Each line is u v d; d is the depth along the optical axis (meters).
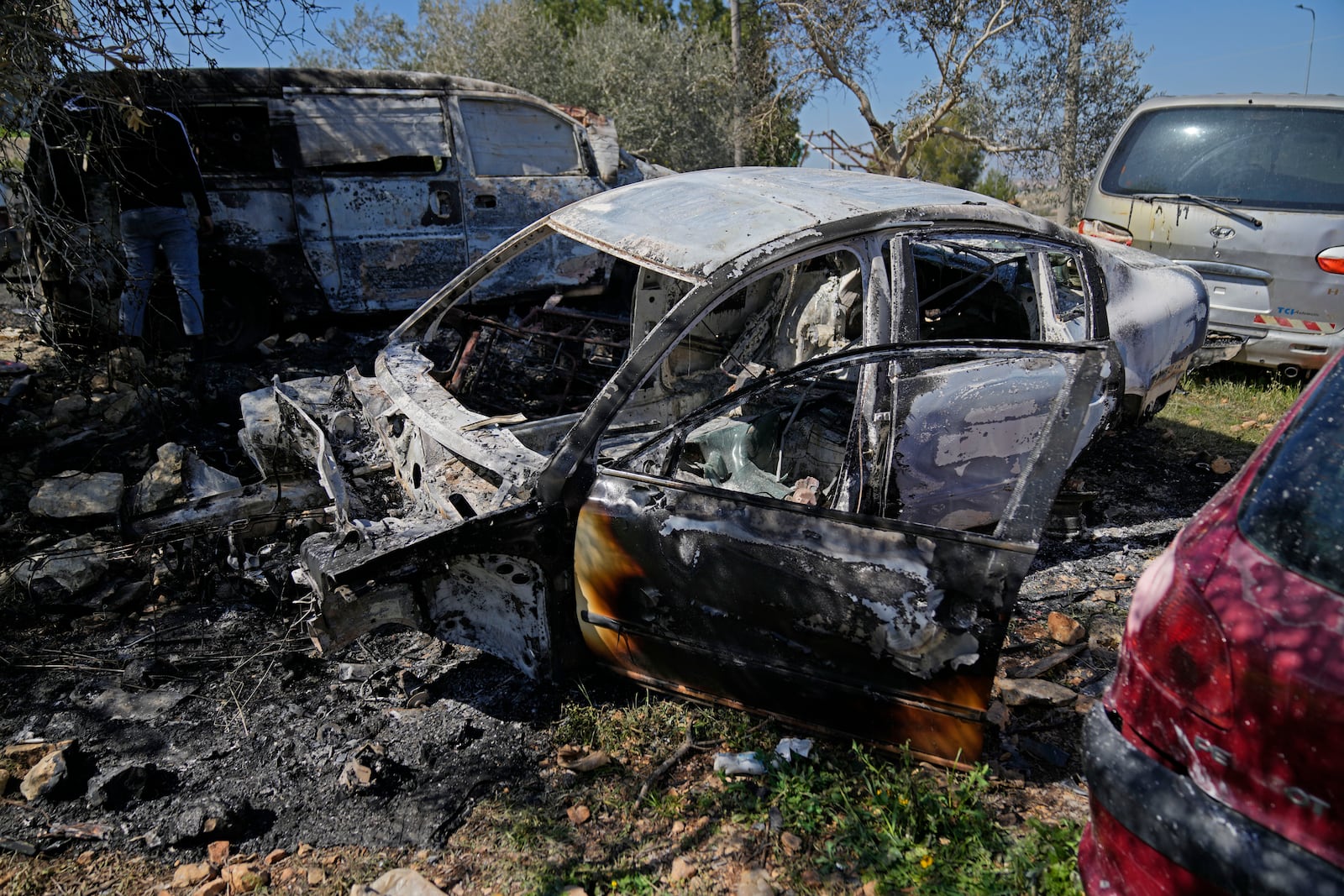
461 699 2.85
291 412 3.55
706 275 2.63
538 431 3.49
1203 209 5.86
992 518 3.14
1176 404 5.81
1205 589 1.52
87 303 5.18
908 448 2.82
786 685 2.44
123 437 4.70
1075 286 3.85
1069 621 3.17
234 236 6.02
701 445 3.12
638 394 3.94
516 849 2.25
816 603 2.31
